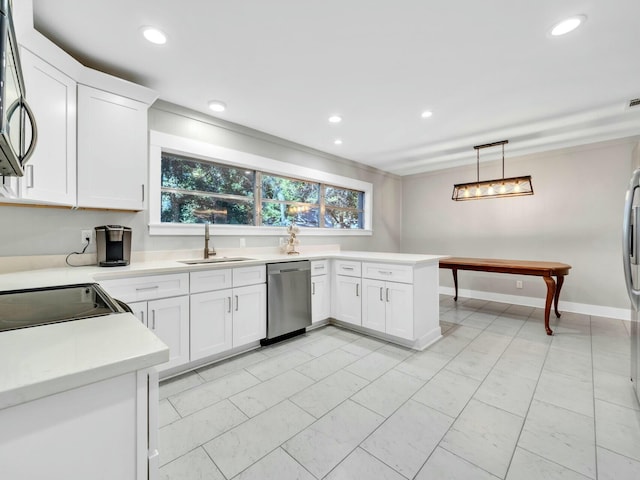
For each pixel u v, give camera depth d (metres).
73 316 0.88
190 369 2.36
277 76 2.32
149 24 1.74
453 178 5.24
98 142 2.11
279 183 3.89
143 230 2.62
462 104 2.79
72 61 1.89
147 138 2.60
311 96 2.64
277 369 2.37
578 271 4.04
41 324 0.79
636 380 1.92
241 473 1.35
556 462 1.41
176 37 1.86
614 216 3.79
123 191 2.23
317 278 3.33
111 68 2.20
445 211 5.32
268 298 2.82
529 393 2.03
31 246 2.09
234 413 1.79
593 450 1.49
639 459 1.43
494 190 3.65
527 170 4.44
